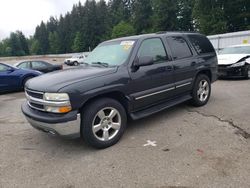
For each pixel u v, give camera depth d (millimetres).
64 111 3496
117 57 4449
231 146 3723
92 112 3703
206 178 2953
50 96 3525
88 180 3061
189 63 5371
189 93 5656
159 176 3053
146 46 4598
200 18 39094
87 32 76562
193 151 3637
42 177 3186
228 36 18047
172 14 52062
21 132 4879
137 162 3420
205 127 4559
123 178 3057
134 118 4305
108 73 3959
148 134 4383
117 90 3982
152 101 4652
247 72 10039
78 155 3740
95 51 5164
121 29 63344
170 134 4328
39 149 4039
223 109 5613
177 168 3203
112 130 4059
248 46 11008
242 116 5039
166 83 4863
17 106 7289
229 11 38969
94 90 3682
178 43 5344
